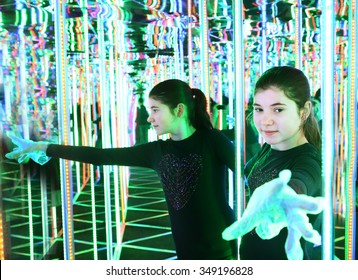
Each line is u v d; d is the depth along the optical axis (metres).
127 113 7.20
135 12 3.22
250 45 5.62
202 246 1.77
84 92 6.90
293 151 1.36
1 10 2.92
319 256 2.12
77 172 6.03
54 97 4.54
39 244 3.57
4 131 2.96
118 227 4.03
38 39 4.08
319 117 1.79
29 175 3.50
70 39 4.40
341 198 4.14
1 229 1.92
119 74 5.09
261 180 1.44
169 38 4.55
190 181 1.76
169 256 3.73
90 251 3.83
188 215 1.77
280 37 4.94
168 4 3.00
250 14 3.53
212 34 4.61
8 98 3.44
